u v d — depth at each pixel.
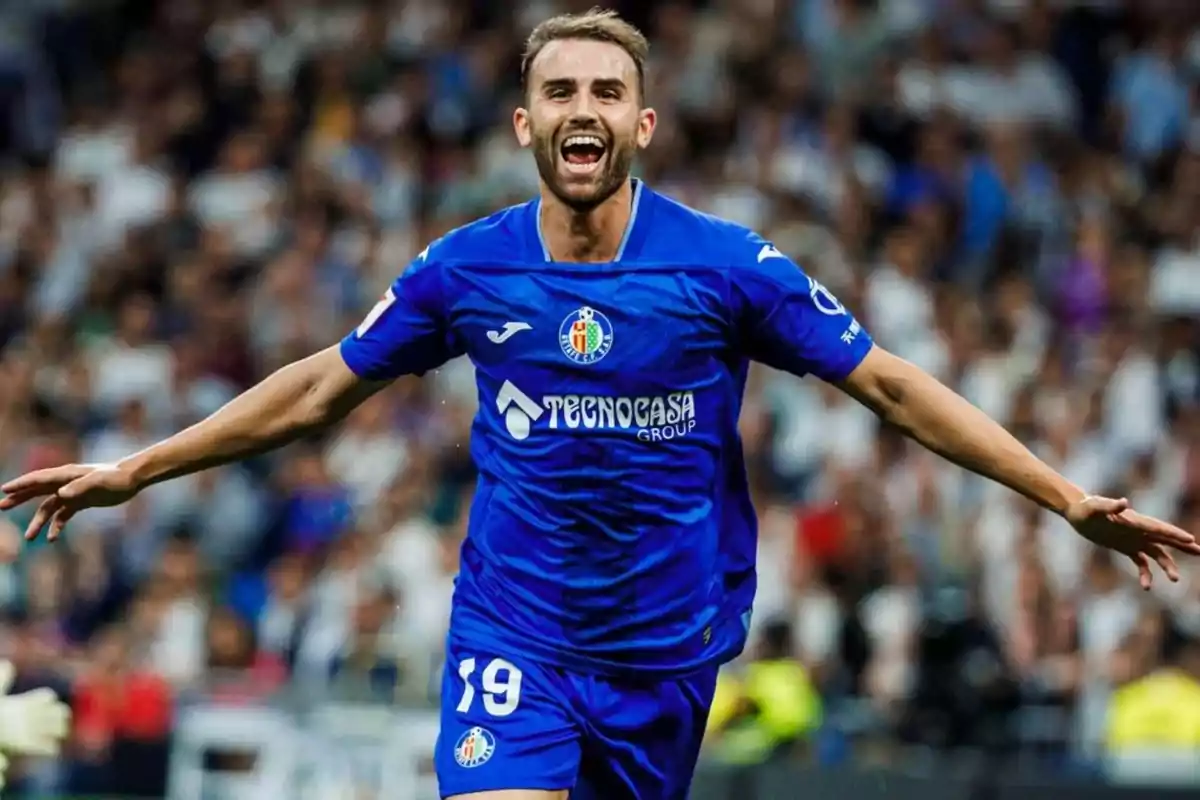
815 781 32.47
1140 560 16.58
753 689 34.53
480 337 16.75
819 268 46.72
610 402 16.55
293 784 34.84
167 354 48.31
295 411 17.20
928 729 34.44
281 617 39.28
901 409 16.84
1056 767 33.09
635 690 17.11
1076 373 44.88
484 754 16.86
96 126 56.25
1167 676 35.25
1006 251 50.31
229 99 56.03
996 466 16.59
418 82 54.62
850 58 53.31
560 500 16.73
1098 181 51.75
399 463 43.41
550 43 16.53
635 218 16.67
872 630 36.44
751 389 43.53
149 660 38.62
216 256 51.03
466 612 17.30
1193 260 49.06
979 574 38.25
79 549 41.12
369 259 49.84
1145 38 55.69
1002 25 55.19
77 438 46.00
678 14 54.38
